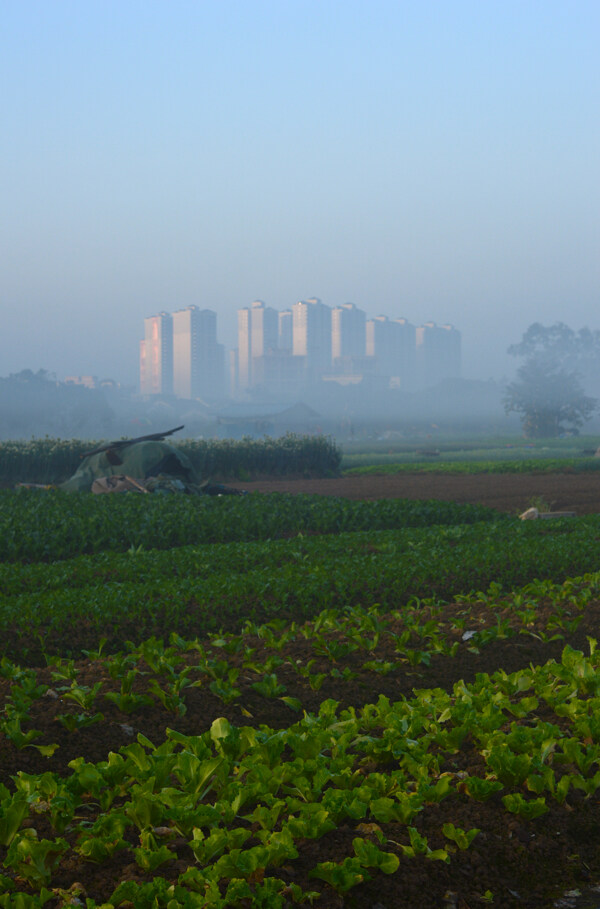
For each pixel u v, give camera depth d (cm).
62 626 910
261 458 3938
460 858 411
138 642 909
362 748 513
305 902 360
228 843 385
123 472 2695
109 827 398
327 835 420
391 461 5875
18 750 523
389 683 726
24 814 398
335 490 3244
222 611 1020
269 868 382
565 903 387
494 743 516
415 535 1702
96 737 562
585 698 643
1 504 2077
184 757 454
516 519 2189
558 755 507
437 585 1216
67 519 1739
